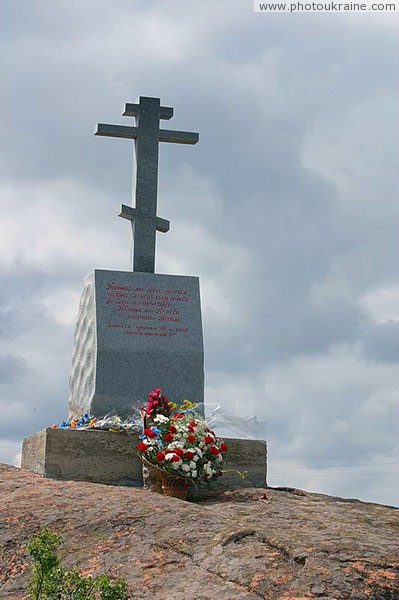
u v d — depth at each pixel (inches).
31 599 278.2
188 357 560.4
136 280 568.7
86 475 466.0
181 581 274.7
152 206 594.2
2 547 324.2
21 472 446.9
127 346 551.2
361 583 257.0
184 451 436.5
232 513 393.1
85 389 556.7
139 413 506.6
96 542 315.3
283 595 254.2
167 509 337.4
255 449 489.1
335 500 444.5
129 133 597.0
